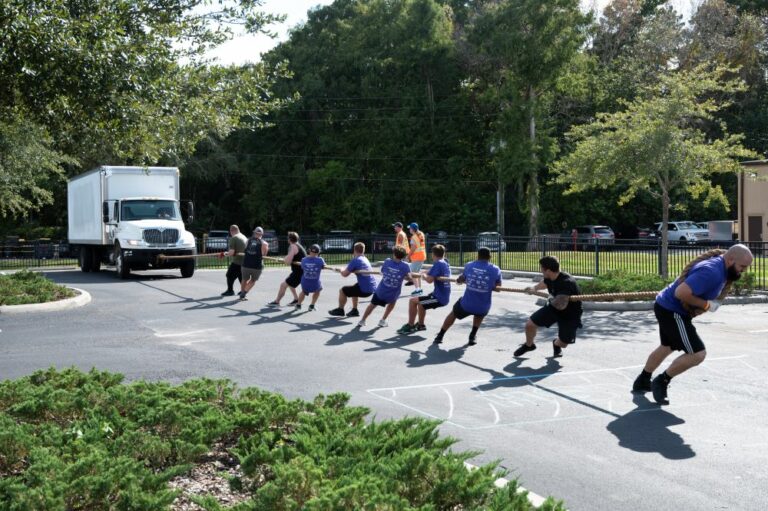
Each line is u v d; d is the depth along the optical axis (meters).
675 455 6.48
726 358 10.84
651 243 21.59
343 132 57.91
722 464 6.24
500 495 4.48
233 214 65.00
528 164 47.38
